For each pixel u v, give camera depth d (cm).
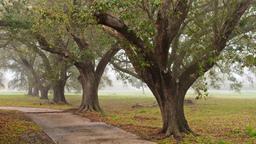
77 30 2817
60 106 4588
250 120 2927
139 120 2883
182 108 2034
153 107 4612
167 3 1784
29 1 2472
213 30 1917
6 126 2300
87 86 3678
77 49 3381
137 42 1811
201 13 1969
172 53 2045
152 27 1730
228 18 1884
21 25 2470
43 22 2006
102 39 2441
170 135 1942
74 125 2509
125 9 1680
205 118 3123
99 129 2303
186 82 2014
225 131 2239
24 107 4281
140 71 1988
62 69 4847
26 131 2131
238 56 1827
